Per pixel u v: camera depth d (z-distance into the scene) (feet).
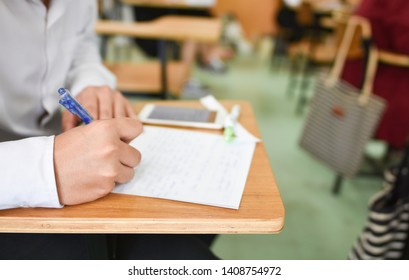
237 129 2.20
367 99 4.79
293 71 10.92
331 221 5.10
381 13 5.00
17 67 1.89
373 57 4.87
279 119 8.53
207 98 2.68
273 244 4.61
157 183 1.59
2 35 1.78
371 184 6.03
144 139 2.00
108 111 2.02
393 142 5.45
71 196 1.38
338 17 7.10
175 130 2.14
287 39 10.93
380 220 2.96
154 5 8.79
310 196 5.64
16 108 1.96
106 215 1.37
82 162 1.36
